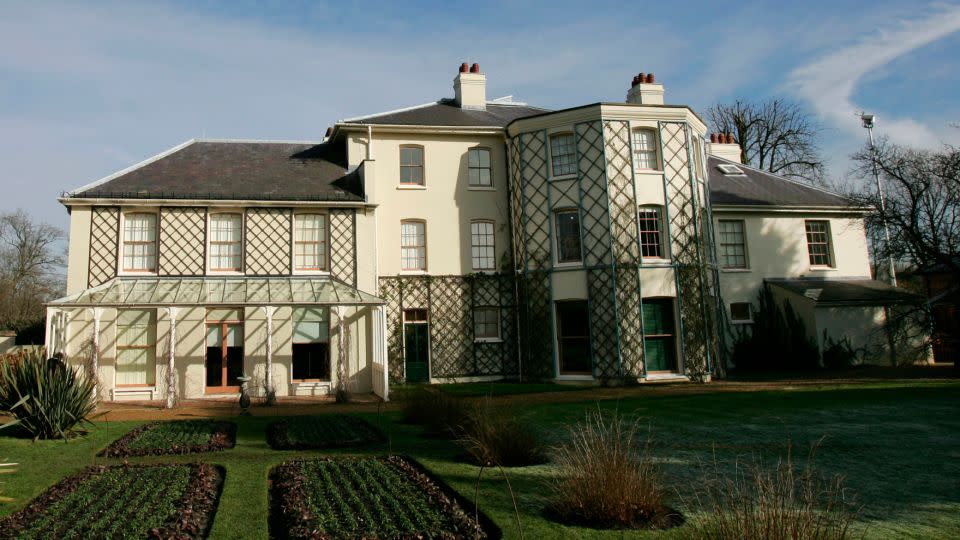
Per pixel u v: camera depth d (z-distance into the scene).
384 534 6.06
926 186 21.80
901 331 24.14
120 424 13.23
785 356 24.95
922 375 20.81
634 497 6.46
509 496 7.30
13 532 6.24
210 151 22.70
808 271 26.67
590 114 21.12
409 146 23.20
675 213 21.25
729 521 5.19
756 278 25.88
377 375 19.14
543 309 21.41
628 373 19.91
